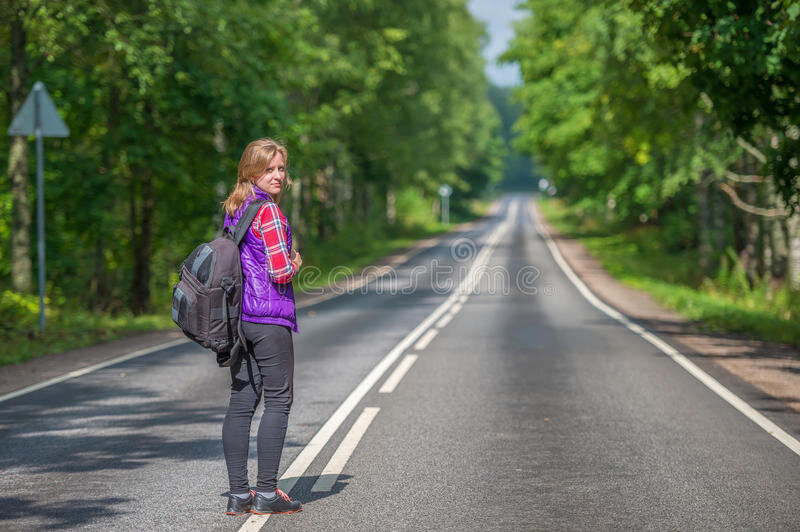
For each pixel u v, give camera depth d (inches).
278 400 214.2
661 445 291.6
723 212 1585.9
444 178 2755.9
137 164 904.9
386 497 230.1
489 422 331.0
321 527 204.4
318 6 1488.7
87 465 264.7
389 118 1925.4
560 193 2893.7
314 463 267.9
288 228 209.6
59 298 1020.5
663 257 1955.0
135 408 359.6
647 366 484.7
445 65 1920.5
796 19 396.2
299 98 1605.6
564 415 345.1
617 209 2242.9
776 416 341.7
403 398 384.8
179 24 805.9
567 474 254.1
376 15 1679.4
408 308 920.3
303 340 625.0
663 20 489.1
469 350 561.9
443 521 209.3
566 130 1846.7
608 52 888.3
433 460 271.3
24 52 767.7
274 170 214.2
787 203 482.9
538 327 716.0
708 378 439.8
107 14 761.0
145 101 897.5
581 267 1617.9
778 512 216.8
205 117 896.9
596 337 637.3
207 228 1091.9
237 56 896.9
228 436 214.1
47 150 923.4
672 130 885.2
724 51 440.5
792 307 848.9
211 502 225.6
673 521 209.5
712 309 812.6
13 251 772.6
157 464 266.4
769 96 483.5
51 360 514.3
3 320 620.7
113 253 1228.5
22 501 226.4
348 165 1947.6
